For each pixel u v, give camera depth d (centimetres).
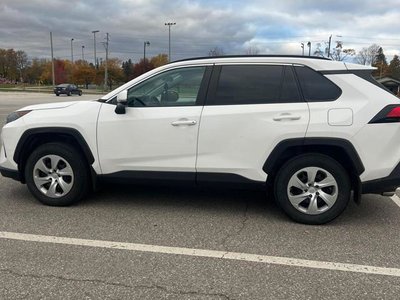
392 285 354
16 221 489
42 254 403
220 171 495
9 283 349
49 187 540
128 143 509
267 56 496
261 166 486
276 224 490
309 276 367
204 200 575
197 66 505
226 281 357
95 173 525
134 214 518
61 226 475
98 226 477
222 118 485
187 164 499
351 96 473
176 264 387
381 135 463
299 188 487
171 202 565
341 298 333
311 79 484
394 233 468
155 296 333
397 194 620
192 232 463
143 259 396
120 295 334
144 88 514
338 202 480
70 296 331
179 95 505
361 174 470
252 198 586
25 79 12625
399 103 468
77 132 519
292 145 475
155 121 499
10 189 618
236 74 496
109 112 515
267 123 477
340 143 466
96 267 379
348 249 424
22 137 534
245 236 454
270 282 357
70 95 5850
